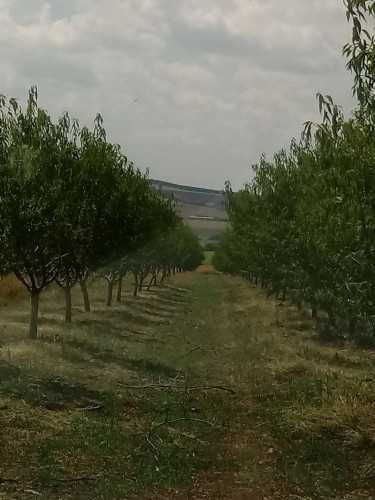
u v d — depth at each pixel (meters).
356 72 6.32
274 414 9.64
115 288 38.12
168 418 9.18
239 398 10.88
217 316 26.09
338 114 6.57
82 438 7.76
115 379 11.55
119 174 18.78
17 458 6.87
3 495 5.79
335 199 8.25
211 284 58.19
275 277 23.08
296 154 20.06
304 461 7.64
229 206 31.64
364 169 7.27
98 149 16.97
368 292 8.78
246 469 7.29
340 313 16.14
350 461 7.60
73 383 10.71
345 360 14.35
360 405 9.46
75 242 15.97
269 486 6.74
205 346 16.81
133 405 9.91
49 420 8.46
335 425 8.85
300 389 11.17
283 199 20.50
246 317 24.66
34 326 15.00
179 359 14.57
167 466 7.06
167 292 41.69
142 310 26.62
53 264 15.53
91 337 16.30
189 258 73.44
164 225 29.88
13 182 13.95
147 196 24.41
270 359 14.53
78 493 6.09
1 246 14.27
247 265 31.50
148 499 6.16
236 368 13.52
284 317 23.30
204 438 8.48
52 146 14.88
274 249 21.11
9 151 14.17
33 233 14.33
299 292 19.42
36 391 9.63
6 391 9.41
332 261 12.73
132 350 15.12
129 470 6.88
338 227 9.40
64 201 14.71
